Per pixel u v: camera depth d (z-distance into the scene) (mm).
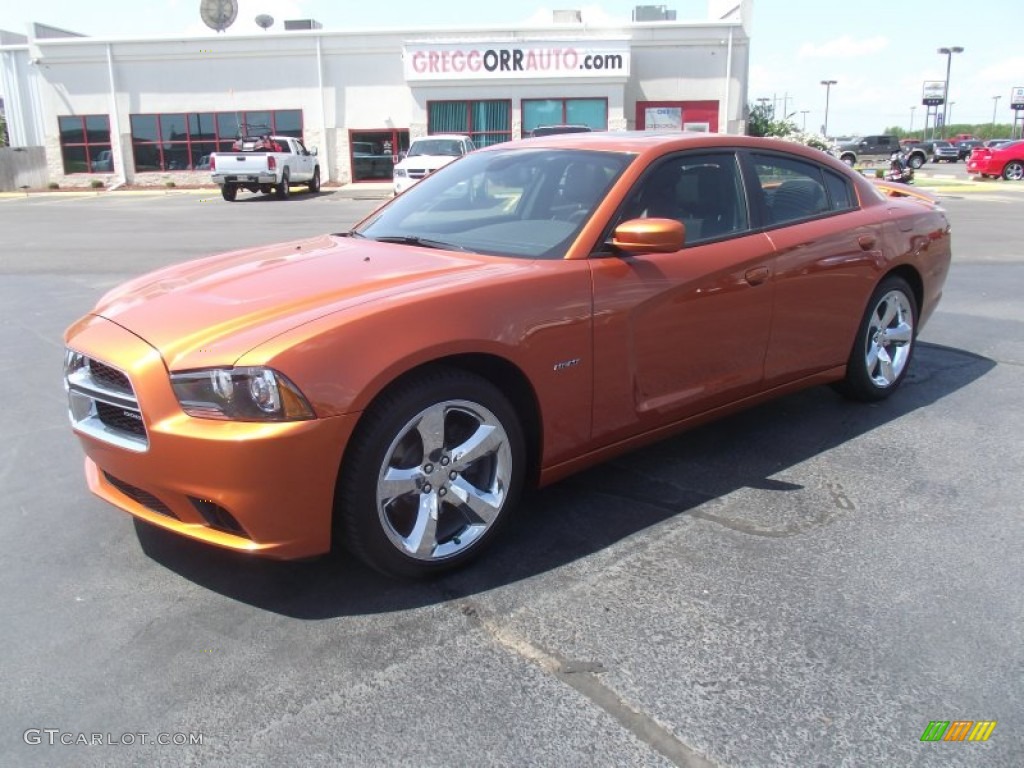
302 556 2768
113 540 3469
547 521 3572
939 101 71062
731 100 31641
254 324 2766
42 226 17969
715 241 3857
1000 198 23141
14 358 6418
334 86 32156
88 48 32156
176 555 3330
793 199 4363
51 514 3721
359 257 3496
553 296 3201
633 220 3479
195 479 2660
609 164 3738
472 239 3693
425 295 2922
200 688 2521
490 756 2236
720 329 3826
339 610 2922
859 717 2371
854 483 3949
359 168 32812
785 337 4199
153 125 32812
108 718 2396
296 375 2604
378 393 2781
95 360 2889
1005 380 5602
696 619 2842
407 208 4207
